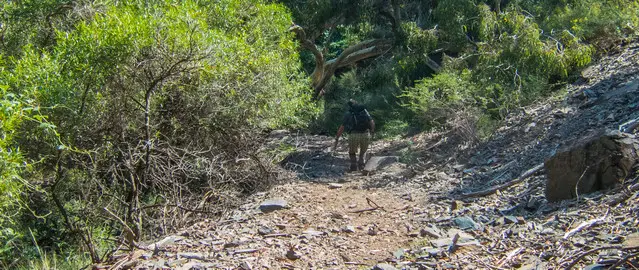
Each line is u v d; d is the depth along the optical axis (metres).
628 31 12.97
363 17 16.75
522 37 12.09
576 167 5.91
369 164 10.91
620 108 8.75
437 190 7.93
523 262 4.48
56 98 7.25
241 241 5.86
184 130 9.16
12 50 9.76
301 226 6.52
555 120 9.59
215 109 9.12
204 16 9.62
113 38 7.85
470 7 14.07
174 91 8.95
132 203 7.45
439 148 10.84
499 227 5.65
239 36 10.51
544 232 5.07
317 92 20.00
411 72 18.45
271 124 10.28
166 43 8.30
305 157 12.37
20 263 7.11
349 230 6.13
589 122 8.71
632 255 3.85
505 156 8.91
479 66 12.45
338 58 19.72
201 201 7.95
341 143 14.20
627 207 5.06
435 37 14.74
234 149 9.47
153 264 5.18
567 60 11.94
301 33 17.25
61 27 9.87
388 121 16.17
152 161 8.27
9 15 9.80
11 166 4.98
